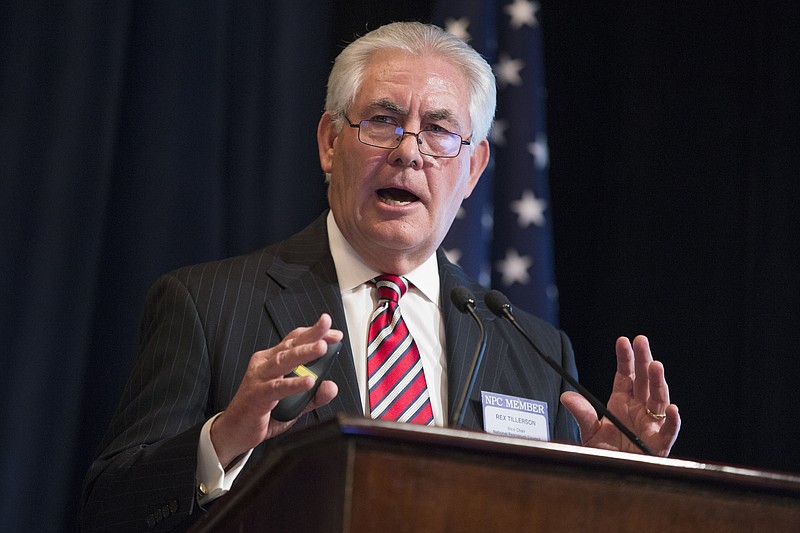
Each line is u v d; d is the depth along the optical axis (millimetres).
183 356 6977
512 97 11734
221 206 10938
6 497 9383
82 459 10047
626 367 6547
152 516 5754
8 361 9672
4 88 10211
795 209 12023
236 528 4523
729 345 12039
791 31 12312
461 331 7703
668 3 12656
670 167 12320
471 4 11664
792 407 11633
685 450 11766
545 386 7906
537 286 11234
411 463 3828
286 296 7461
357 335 7531
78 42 10445
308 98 11445
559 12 12945
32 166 10133
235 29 11492
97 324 10375
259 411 5176
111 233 10578
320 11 11742
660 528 4172
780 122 12172
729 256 12195
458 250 10852
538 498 3998
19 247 9945
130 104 10828
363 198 7656
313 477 3904
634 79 12469
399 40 8055
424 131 7801
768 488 4320
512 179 11539
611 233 12273
